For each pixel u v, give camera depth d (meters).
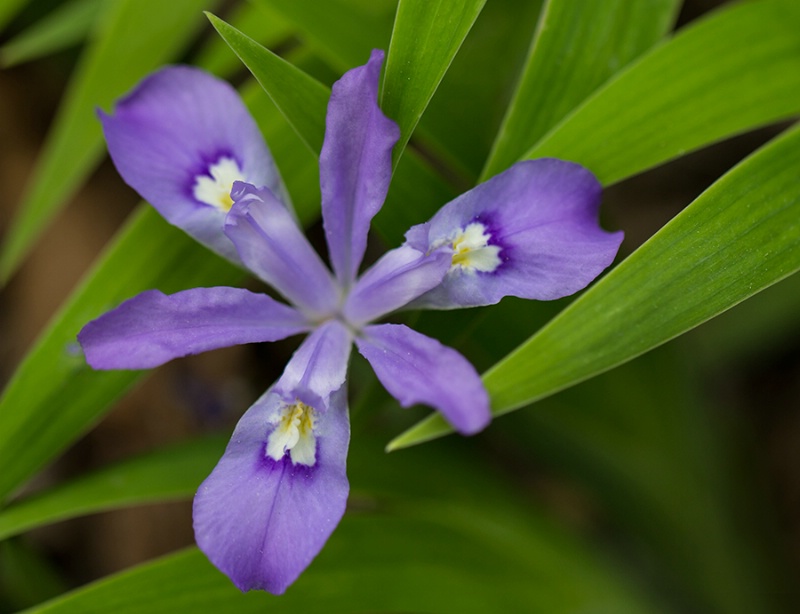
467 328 0.31
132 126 0.31
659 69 0.32
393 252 0.30
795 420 0.47
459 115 0.35
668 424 0.36
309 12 0.35
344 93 0.29
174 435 0.48
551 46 0.32
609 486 0.37
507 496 0.36
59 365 0.33
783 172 0.30
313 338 0.30
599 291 0.30
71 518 0.49
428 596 0.33
